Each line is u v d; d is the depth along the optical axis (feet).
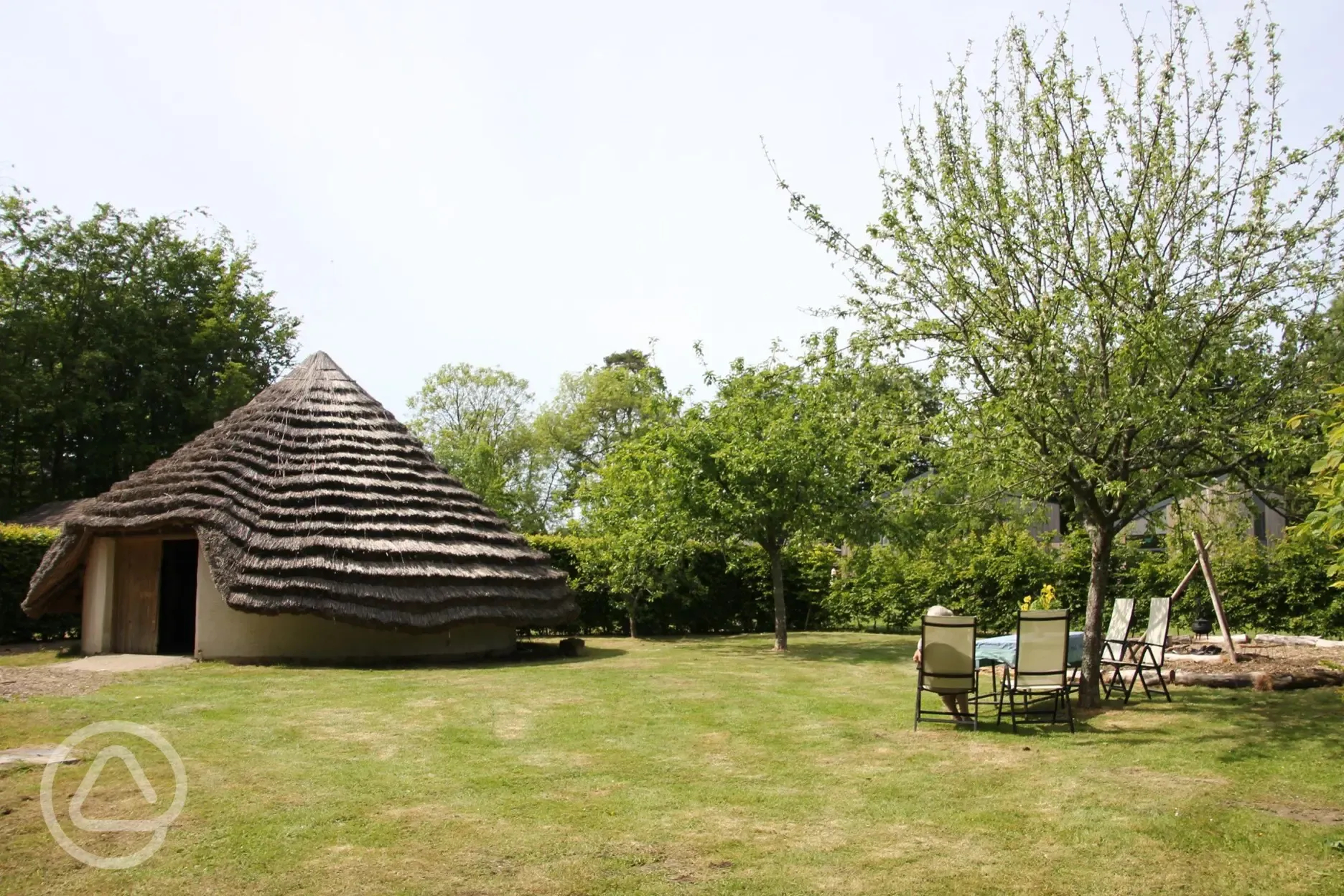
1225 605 57.00
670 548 59.88
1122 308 27.14
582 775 21.99
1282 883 15.37
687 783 21.42
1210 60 27.86
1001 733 27.50
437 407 167.73
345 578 44.47
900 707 32.19
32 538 58.59
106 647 50.03
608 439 158.40
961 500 31.83
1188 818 18.58
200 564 46.50
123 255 108.58
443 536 48.91
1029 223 29.09
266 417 51.93
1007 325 27.84
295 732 26.37
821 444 51.08
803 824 18.29
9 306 100.22
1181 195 28.12
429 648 48.96
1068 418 27.22
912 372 30.99
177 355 109.50
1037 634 27.94
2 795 19.30
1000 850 16.87
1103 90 28.94
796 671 43.50
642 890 14.92
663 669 44.34
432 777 21.57
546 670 43.91
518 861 16.10
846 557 75.20
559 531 92.94
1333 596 53.47
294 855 16.19
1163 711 30.58
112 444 104.68
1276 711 29.73
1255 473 28.68
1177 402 26.58
